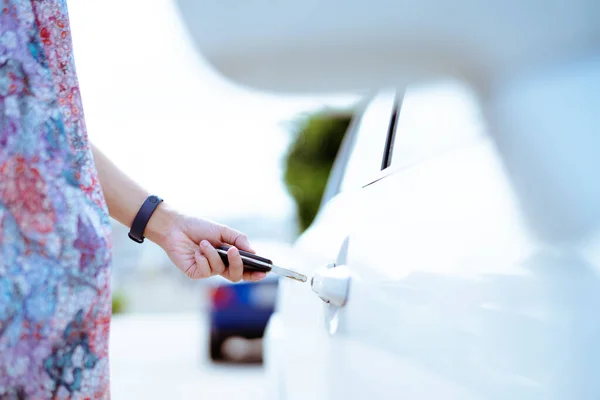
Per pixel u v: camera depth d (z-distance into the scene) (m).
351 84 0.53
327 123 15.19
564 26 0.49
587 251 0.69
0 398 1.19
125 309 14.52
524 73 0.58
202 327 10.80
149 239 1.81
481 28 0.48
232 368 7.67
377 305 1.41
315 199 15.54
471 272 0.97
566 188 0.71
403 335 1.24
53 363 1.21
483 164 0.97
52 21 1.30
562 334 0.73
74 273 1.23
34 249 1.22
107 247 1.27
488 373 0.90
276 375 3.00
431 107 1.30
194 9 0.51
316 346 2.05
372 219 1.60
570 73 0.68
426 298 1.14
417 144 1.40
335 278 1.71
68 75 1.31
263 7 0.49
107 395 1.27
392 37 0.49
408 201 1.34
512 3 0.47
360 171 2.19
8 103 1.25
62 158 1.26
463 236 1.01
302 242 2.69
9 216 1.22
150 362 7.89
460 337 0.99
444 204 1.12
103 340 1.26
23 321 1.20
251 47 0.50
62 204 1.24
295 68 0.51
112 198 1.74
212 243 1.78
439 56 0.50
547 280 0.76
